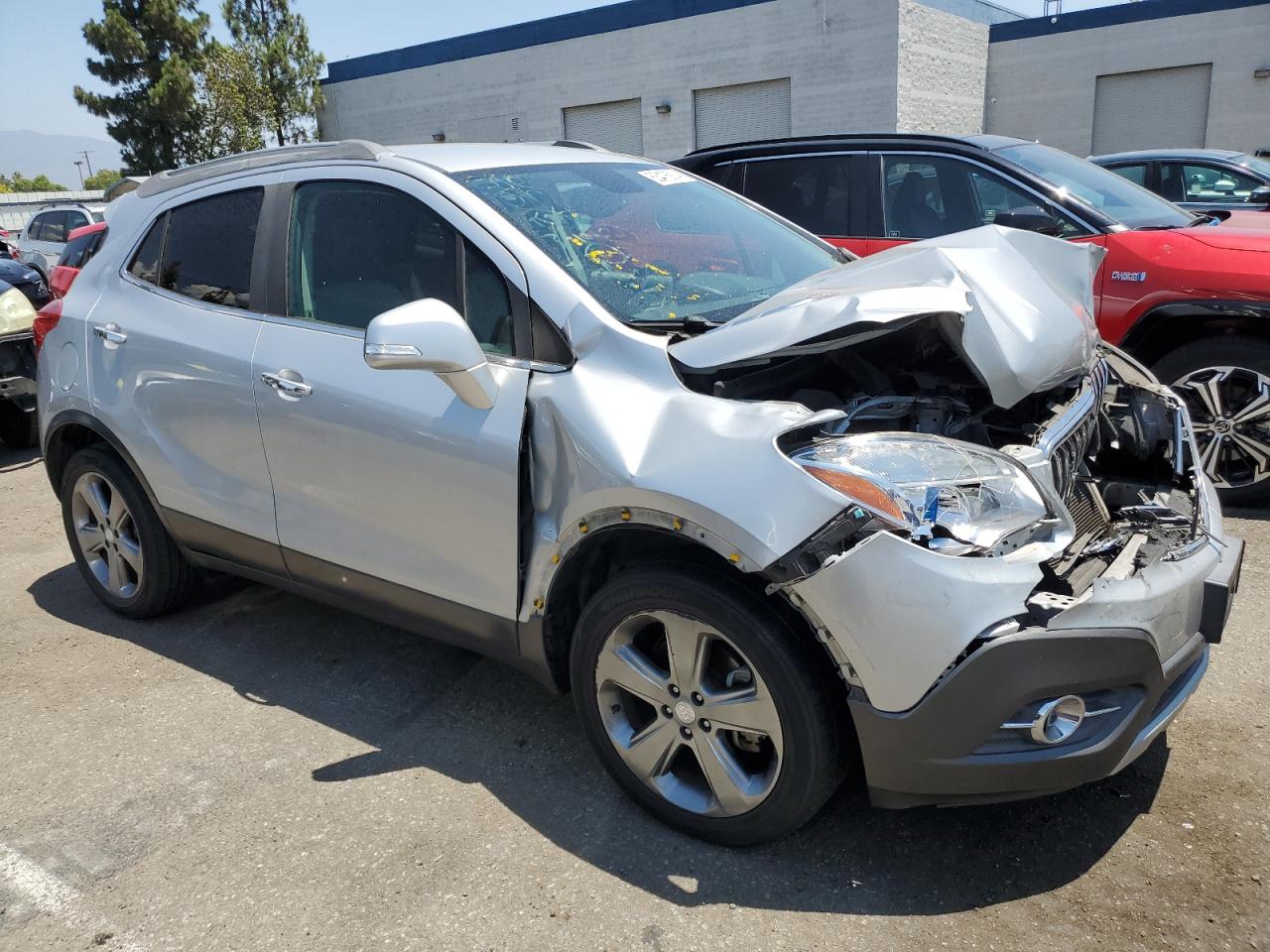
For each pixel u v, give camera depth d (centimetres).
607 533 253
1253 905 232
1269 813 264
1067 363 267
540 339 273
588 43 2266
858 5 1880
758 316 251
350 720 335
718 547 227
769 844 259
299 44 2984
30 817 288
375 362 250
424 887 252
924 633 212
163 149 3095
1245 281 457
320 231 326
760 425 231
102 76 3053
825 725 231
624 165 370
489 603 284
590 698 271
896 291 245
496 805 284
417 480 288
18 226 2891
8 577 482
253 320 337
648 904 242
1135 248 493
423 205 302
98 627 418
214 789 298
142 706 350
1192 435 305
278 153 349
